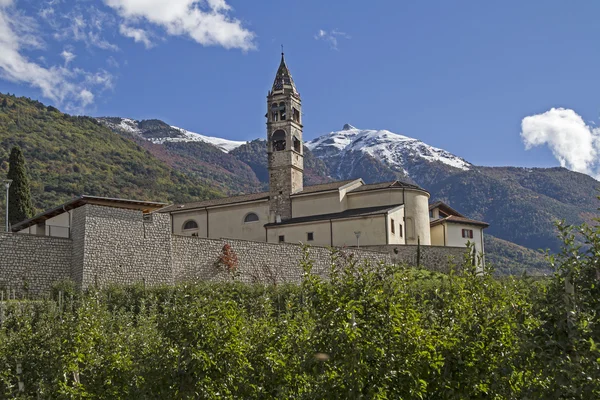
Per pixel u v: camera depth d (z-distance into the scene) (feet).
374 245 232.32
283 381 75.72
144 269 176.04
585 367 49.60
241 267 195.72
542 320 53.31
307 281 65.87
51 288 160.56
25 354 96.27
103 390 83.92
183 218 273.54
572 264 52.70
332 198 251.80
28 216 265.95
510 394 61.26
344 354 60.54
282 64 273.95
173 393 74.08
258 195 274.77
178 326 76.69
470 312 65.77
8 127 581.12
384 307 63.36
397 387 61.87
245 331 81.05
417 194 250.98
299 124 269.23
